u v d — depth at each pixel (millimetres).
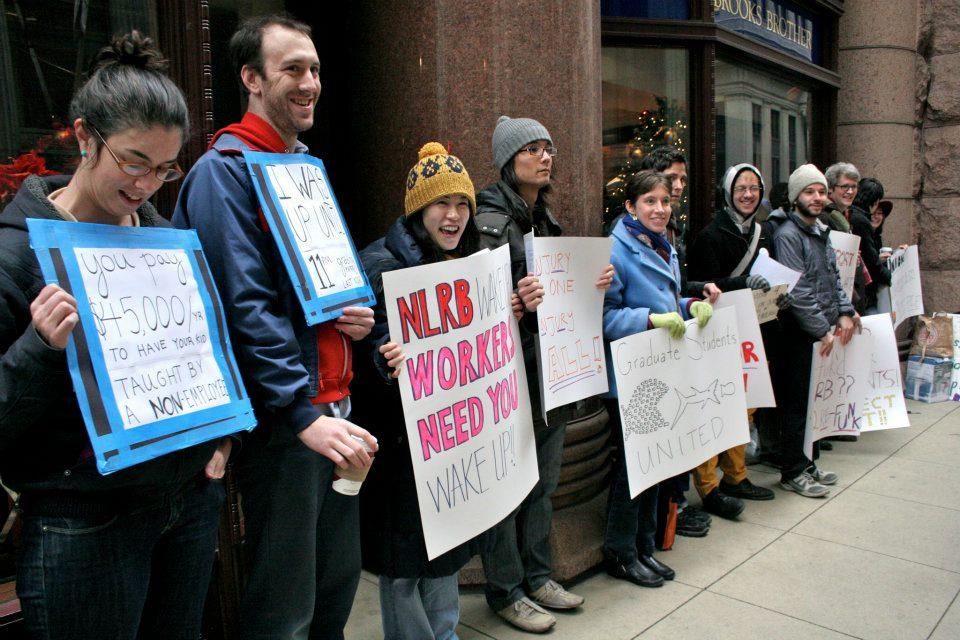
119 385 1457
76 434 1476
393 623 2463
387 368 2180
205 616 2695
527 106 3400
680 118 5453
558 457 3068
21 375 1322
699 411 3482
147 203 1736
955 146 7746
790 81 6949
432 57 3328
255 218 1887
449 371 2357
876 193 6012
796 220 4469
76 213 1523
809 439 4422
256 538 1986
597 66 3707
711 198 5500
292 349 1830
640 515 3398
